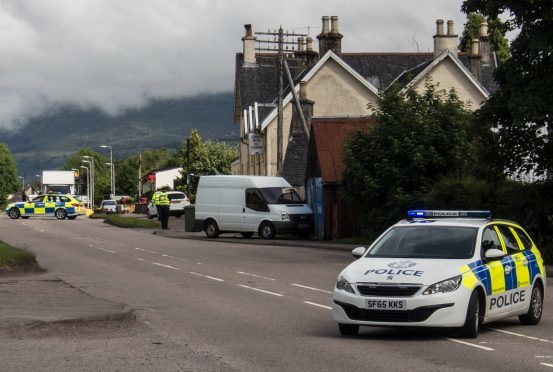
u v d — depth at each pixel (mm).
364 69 83438
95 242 49875
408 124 44906
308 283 27453
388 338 16781
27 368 13281
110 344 15672
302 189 63531
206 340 16328
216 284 27094
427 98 46312
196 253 41344
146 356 14477
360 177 45750
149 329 17656
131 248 44719
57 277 28672
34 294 22188
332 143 53250
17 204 97500
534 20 33219
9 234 58781
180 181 132375
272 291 25141
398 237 18156
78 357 14273
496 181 38031
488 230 18344
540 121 34000
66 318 17500
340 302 16594
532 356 14820
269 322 18938
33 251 41812
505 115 35219
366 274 16578
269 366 13672
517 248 19234
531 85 33219
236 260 37062
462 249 17531
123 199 134500
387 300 16156
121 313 18422
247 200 54281
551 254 35031
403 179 44406
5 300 20688
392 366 13734
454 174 43562
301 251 43344
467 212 19219
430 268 16547
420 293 16078
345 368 13531
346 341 16344
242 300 22953
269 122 76750
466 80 75062
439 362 14133
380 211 45750
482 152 36875
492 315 17469
